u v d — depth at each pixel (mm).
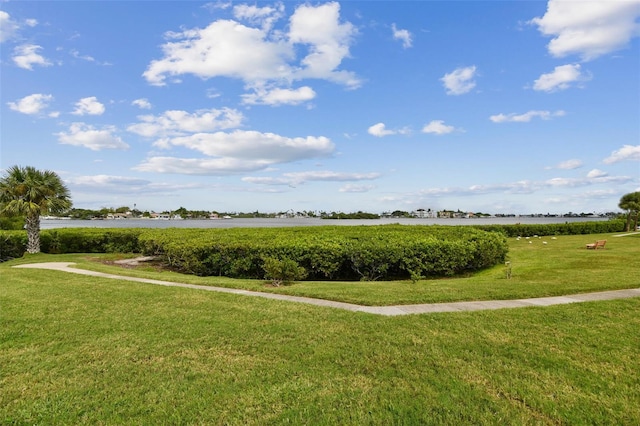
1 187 19188
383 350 4957
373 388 3957
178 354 4898
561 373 4270
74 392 3920
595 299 7781
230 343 5277
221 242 12859
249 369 4441
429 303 7566
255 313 6801
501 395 3820
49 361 4691
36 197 19844
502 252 15070
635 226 40906
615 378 4152
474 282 10078
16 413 3533
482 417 3414
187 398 3787
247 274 12680
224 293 8688
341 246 11922
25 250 21062
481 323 6062
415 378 4172
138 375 4297
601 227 39531
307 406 3619
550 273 11680
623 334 5523
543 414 3480
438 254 12086
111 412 3543
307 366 4508
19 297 8273
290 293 8664
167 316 6641
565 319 6277
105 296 8336
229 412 3539
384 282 10680
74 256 19781
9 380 4188
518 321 6160
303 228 21703
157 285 9836
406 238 12961
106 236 21938
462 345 5109
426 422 3352
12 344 5281
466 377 4184
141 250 19406
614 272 11266
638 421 3357
